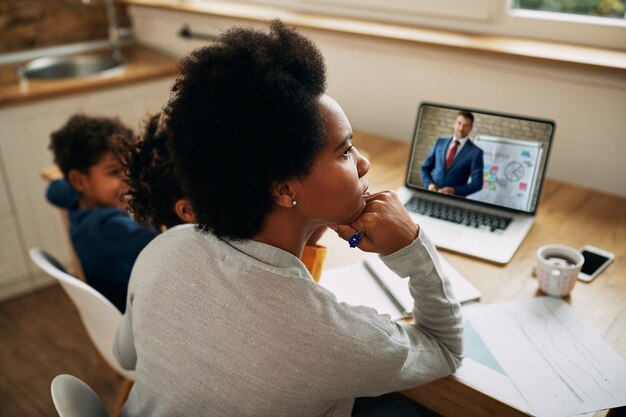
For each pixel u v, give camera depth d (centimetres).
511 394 92
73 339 227
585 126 161
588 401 90
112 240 142
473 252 127
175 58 269
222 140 70
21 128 228
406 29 196
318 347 74
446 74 182
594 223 138
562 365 97
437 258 93
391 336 82
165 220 122
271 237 80
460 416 98
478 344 102
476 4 183
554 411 89
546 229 136
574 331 104
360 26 202
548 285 113
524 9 182
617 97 153
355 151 85
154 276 84
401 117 199
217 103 69
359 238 88
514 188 139
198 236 83
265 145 69
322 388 76
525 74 166
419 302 94
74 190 156
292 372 74
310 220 81
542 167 136
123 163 122
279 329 75
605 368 96
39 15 266
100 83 237
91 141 147
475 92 179
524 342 102
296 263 79
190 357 79
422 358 88
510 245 129
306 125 70
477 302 113
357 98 208
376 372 79
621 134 156
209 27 246
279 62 71
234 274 77
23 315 241
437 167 148
